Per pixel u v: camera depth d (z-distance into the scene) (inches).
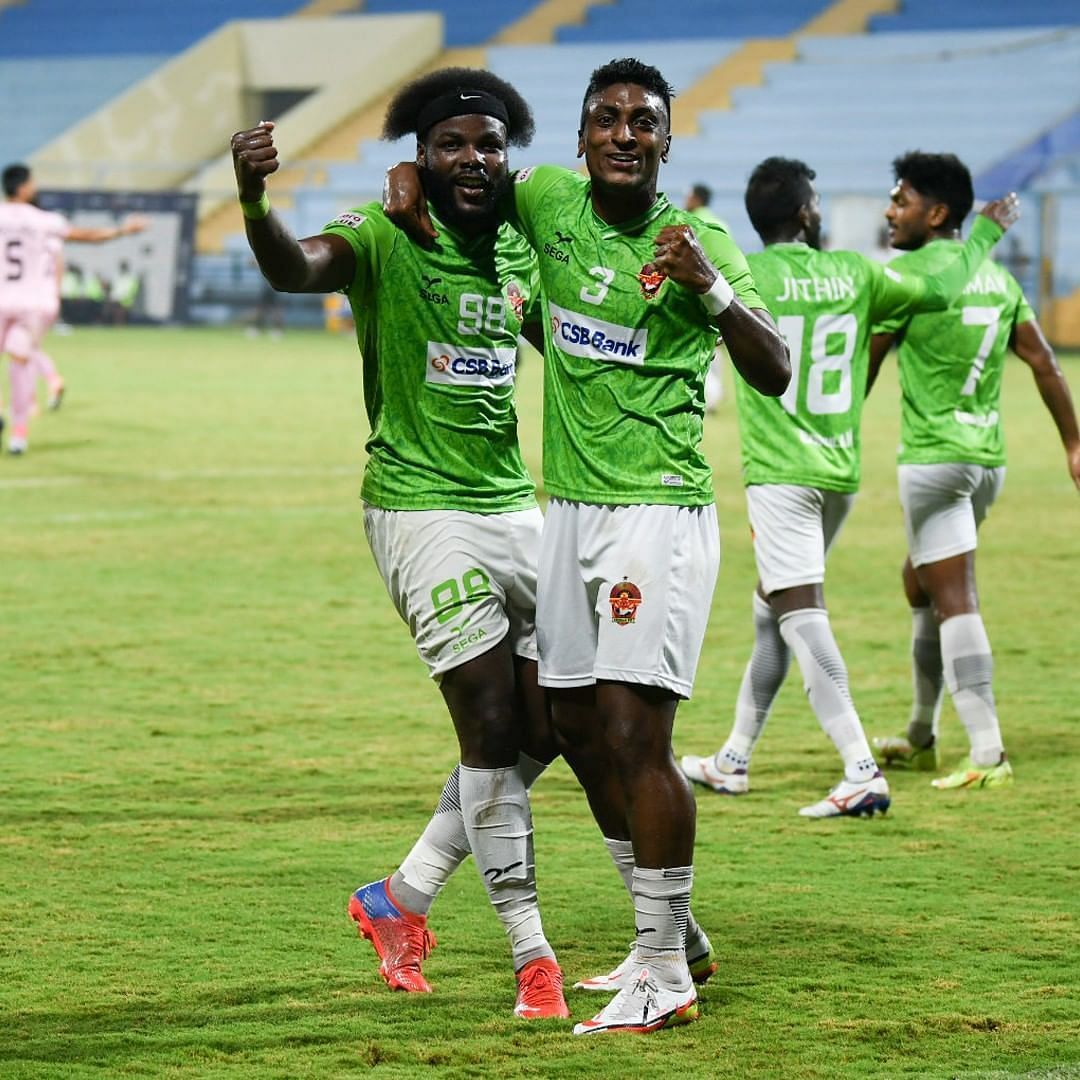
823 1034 253.6
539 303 281.7
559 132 2514.8
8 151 2760.8
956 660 413.7
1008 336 426.9
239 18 2824.8
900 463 422.3
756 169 403.5
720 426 1249.4
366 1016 260.2
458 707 270.2
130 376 1505.9
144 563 694.5
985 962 287.4
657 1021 254.8
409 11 2783.0
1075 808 391.5
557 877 334.6
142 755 422.9
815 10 2559.1
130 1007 262.2
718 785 406.3
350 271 266.7
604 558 260.1
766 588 395.2
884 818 383.2
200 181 2551.7
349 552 729.6
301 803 382.9
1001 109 2294.5
